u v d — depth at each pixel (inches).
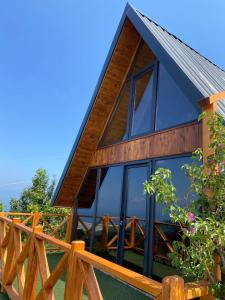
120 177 253.0
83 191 310.5
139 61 261.6
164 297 68.5
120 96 278.4
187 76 165.6
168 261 183.8
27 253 156.0
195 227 89.2
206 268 92.7
